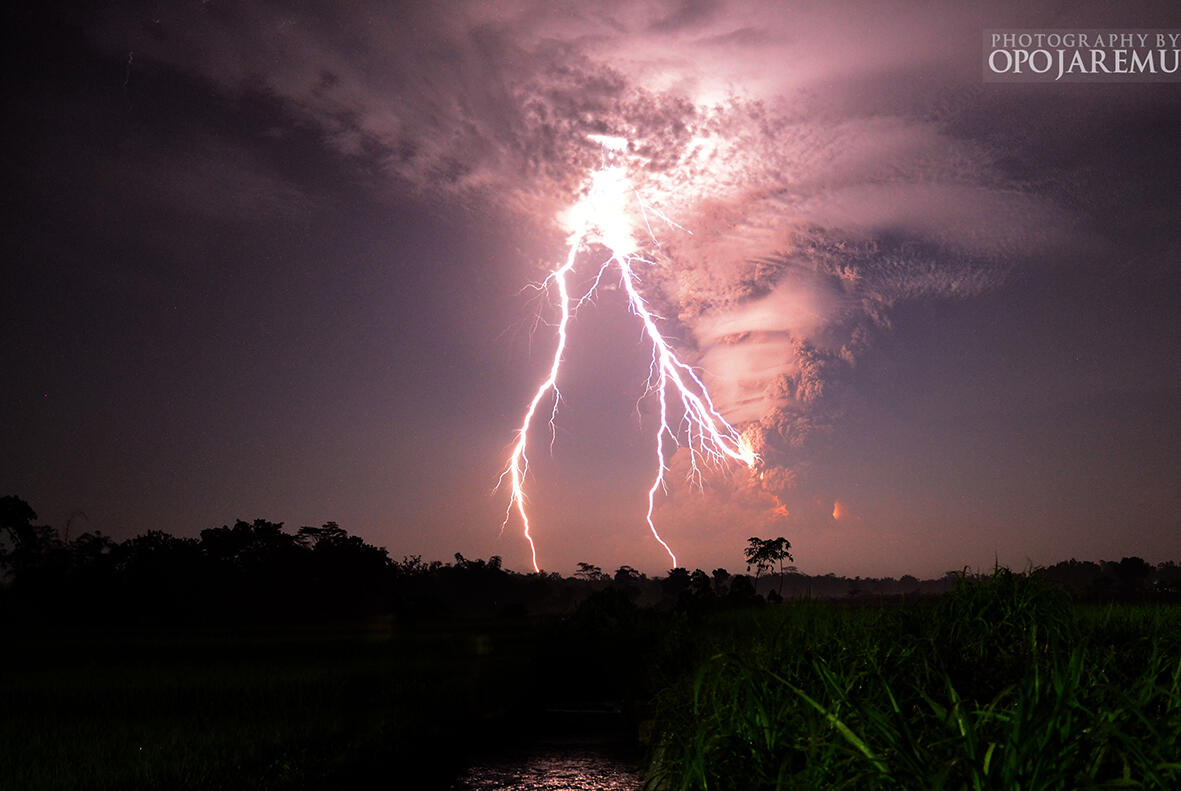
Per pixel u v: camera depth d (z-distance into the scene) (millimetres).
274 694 14797
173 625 49281
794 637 7184
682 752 4910
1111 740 2979
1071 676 3193
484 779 9258
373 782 8883
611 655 20422
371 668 19969
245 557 58594
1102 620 7297
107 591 48594
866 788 3154
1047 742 2770
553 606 114562
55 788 8055
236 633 40938
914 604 7836
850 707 3812
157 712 12875
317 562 58844
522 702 15516
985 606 6422
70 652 25922
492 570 105938
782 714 4129
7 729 11141
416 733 11211
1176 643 5742
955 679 5195
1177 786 2676
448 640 32719
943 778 2637
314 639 33938
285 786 8297
